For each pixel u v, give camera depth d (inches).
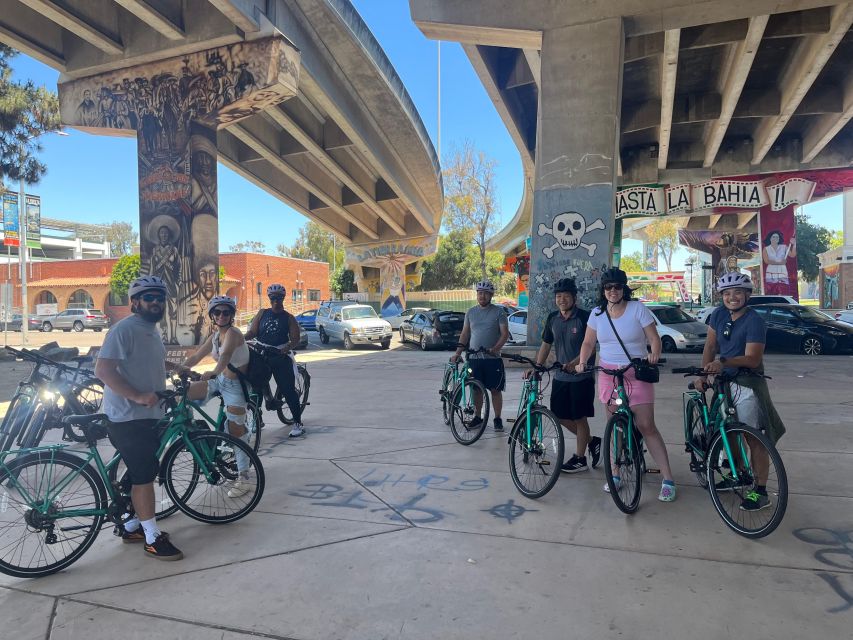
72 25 560.7
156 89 634.2
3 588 132.7
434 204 1523.1
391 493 188.7
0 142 726.5
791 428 261.7
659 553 140.3
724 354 170.1
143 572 138.6
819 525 153.6
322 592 126.1
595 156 514.0
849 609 114.0
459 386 255.9
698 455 182.4
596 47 510.3
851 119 869.8
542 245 529.0
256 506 179.6
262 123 911.7
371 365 603.2
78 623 116.9
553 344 214.8
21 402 216.8
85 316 1509.6
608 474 163.2
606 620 112.0
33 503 142.5
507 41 552.4
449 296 1918.1
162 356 156.3
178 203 642.2
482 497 183.0
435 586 127.1
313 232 2795.3
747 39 574.9
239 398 207.3
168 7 576.1
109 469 153.0
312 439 264.7
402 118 930.7
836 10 545.3
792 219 1001.5
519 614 115.1
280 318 273.3
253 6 561.9
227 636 111.0
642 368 168.1
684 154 1039.0
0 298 952.9
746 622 110.3
